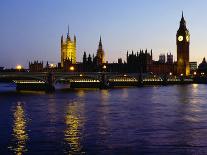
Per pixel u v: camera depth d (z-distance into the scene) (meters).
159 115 108.75
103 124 91.75
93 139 74.31
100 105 137.88
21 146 68.75
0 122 95.38
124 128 86.12
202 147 68.12
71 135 78.19
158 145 69.50
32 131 82.56
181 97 179.88
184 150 66.19
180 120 98.56
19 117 104.62
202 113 113.88
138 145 69.44
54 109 124.50
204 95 195.00
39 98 172.50
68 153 64.31
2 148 67.44
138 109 124.50
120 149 66.75
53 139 74.38
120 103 146.12
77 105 137.88
